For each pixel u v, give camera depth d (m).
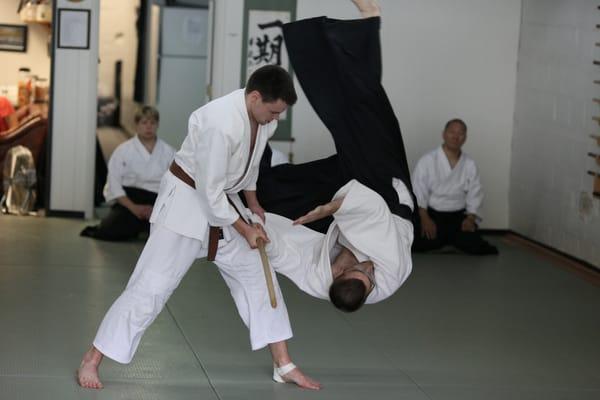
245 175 4.41
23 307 5.91
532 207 9.13
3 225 8.59
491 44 9.36
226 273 4.59
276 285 4.65
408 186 4.79
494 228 9.63
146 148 8.27
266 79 4.18
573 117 8.36
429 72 9.30
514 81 9.45
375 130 4.71
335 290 4.38
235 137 4.21
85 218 9.22
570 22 8.44
